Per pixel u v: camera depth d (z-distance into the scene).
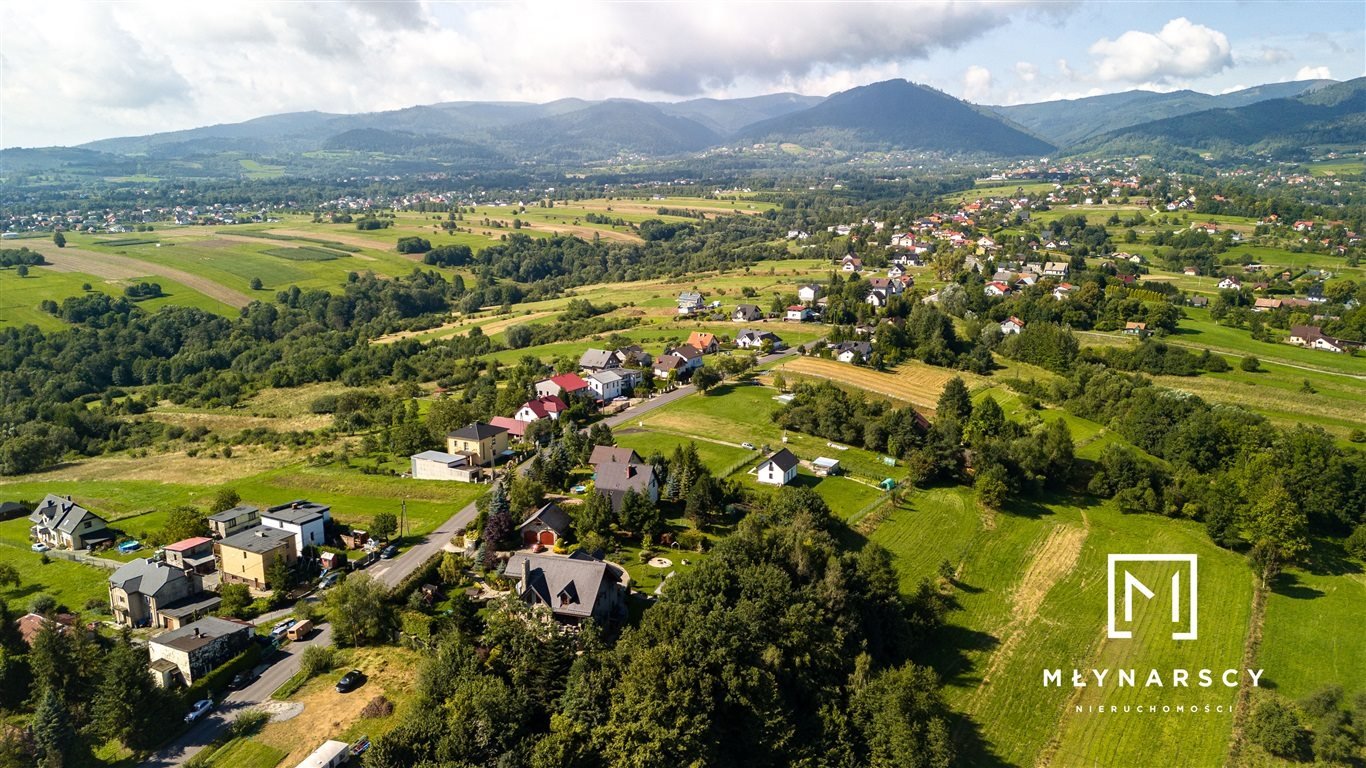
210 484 133.75
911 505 117.12
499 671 70.19
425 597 84.81
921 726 71.19
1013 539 111.62
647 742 62.56
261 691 73.00
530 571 82.12
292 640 81.44
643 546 97.62
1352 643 90.44
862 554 92.19
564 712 66.00
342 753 63.34
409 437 139.62
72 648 73.19
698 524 102.62
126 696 65.31
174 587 87.69
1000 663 85.75
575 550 90.19
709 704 66.94
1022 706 79.44
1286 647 89.75
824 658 76.12
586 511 99.38
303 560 95.06
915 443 132.12
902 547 105.56
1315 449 123.25
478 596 86.38
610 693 67.38
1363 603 98.69
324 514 102.75
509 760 60.97
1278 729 73.75
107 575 99.50
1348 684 83.19
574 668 69.06
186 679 73.50
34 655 71.56
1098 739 75.25
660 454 116.88
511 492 105.44
